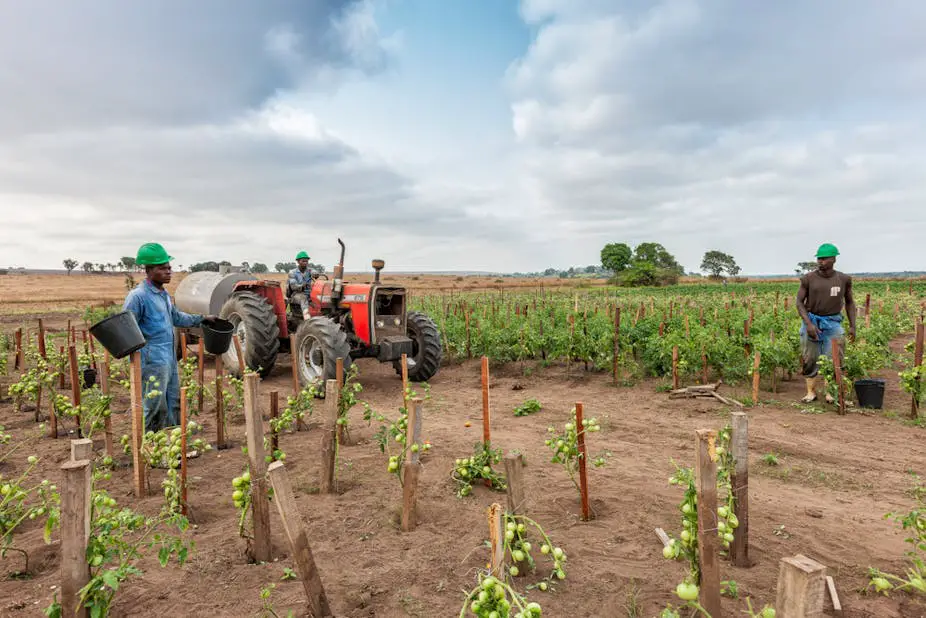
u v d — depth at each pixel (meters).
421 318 9.49
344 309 9.19
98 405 5.27
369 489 4.71
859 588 3.15
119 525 2.85
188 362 7.23
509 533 2.94
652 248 93.06
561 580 3.27
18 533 3.93
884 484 4.79
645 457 5.55
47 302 36.09
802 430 6.39
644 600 3.05
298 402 6.43
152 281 5.49
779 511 4.22
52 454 5.68
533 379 9.98
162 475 5.03
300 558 2.86
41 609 3.00
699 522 2.70
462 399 8.42
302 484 4.83
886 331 11.90
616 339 9.27
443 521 4.10
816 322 7.54
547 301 22.58
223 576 3.33
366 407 5.80
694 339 9.13
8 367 10.77
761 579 3.23
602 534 3.86
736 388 8.62
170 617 2.94
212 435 6.32
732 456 3.35
